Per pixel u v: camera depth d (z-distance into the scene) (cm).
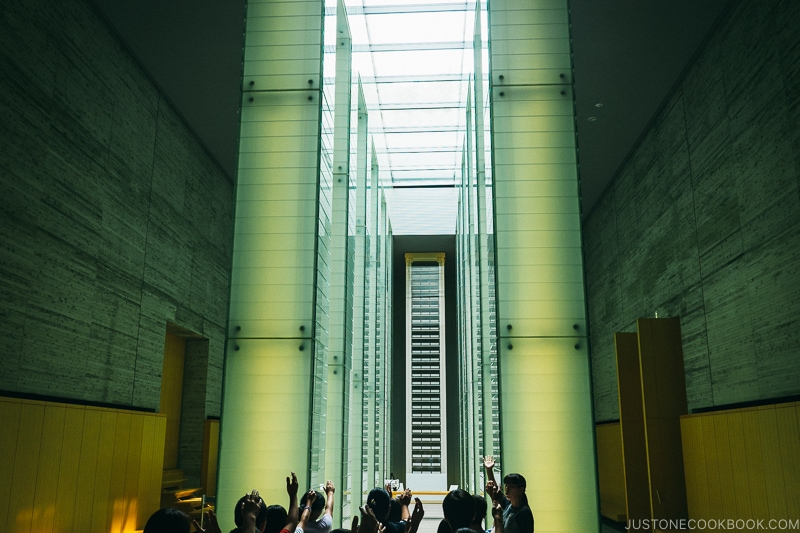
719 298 1321
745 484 1128
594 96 1602
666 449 1398
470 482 2166
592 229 2481
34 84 1073
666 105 1619
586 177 2131
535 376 764
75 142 1204
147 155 1527
